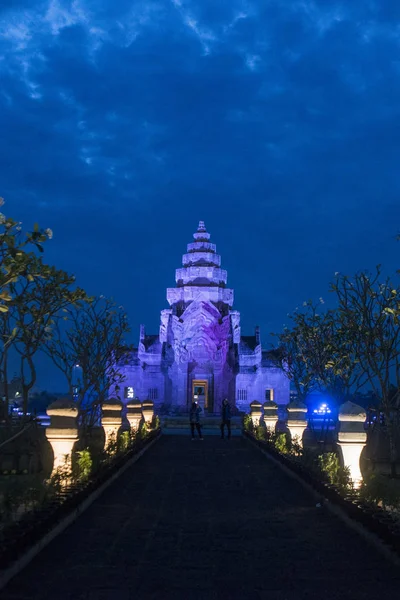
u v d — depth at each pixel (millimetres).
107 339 30188
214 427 62438
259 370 79750
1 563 9648
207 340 75188
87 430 28016
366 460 21344
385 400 20172
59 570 10477
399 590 9594
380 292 20500
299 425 26781
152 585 9773
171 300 79000
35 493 12906
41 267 13203
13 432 21266
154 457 31188
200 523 14406
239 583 9914
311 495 18531
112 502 17297
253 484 21250
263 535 13156
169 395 76750
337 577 10227
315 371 28625
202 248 82250
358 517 13148
